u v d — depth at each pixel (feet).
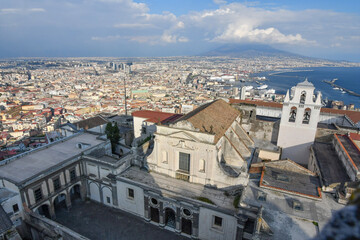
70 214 195.31
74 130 296.10
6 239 145.18
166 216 178.70
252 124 256.93
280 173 169.89
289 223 124.16
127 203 191.72
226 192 165.99
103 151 232.32
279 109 311.27
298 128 222.07
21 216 169.58
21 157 203.72
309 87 209.15
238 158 189.26
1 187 173.27
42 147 220.02
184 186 174.09
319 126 253.85
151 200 177.06
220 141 179.42
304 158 226.99
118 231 176.14
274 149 229.04
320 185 155.22
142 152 219.41
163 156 186.29
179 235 172.35
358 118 267.59
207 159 166.91
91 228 179.42
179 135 171.22
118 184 189.88
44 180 178.70
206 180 171.83
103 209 201.16
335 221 20.13
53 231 163.22
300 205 134.92
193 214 161.17
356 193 22.00
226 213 148.46
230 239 154.30
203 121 180.45
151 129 296.71
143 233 174.40
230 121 210.59
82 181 208.64
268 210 133.90
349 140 203.62
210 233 160.25
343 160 178.60
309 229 120.37
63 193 194.08
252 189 154.71
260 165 181.47
